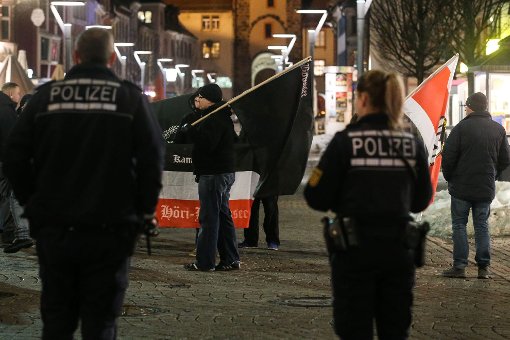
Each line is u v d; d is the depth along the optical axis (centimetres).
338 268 1106
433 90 2739
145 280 2333
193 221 2889
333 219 1134
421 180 1147
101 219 1085
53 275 1105
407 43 8712
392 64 9969
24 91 4659
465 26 8012
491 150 2428
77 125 1100
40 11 11812
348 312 1102
